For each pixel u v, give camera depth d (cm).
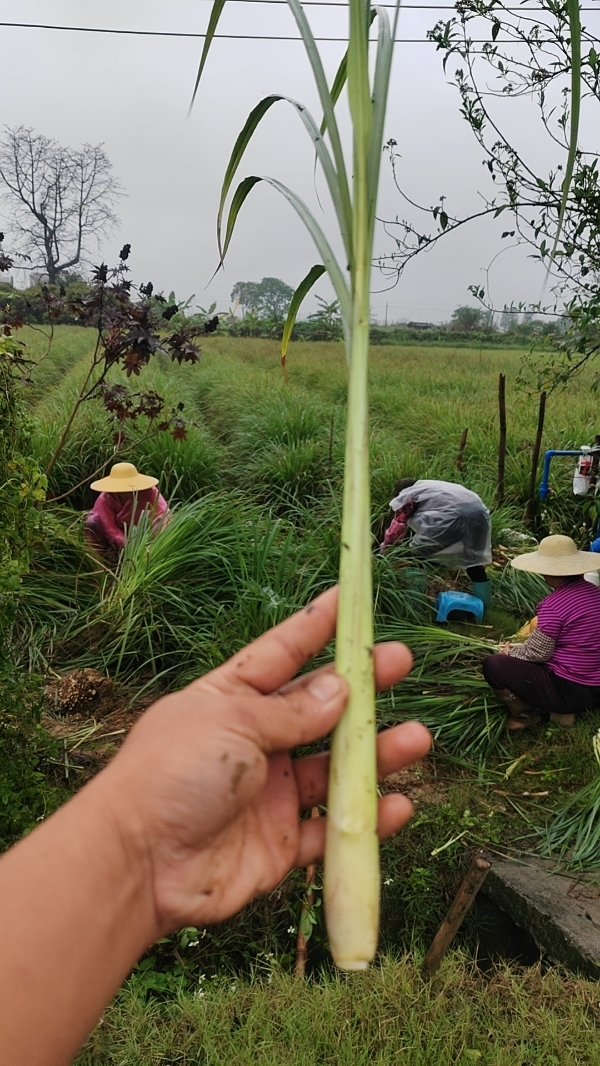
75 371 1201
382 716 338
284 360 143
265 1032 187
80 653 393
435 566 490
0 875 80
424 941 234
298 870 250
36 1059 73
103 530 498
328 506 568
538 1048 184
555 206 375
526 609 484
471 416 852
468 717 339
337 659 101
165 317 529
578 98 99
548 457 573
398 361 1816
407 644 384
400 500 493
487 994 201
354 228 103
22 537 220
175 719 96
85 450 634
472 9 344
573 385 1022
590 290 397
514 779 307
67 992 77
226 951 228
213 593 414
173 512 472
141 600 394
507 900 239
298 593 396
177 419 557
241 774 92
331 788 99
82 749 315
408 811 112
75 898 80
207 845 95
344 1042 184
